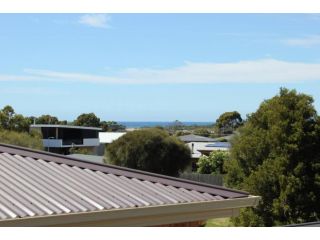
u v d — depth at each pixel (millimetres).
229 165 24047
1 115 50281
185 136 66188
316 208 21609
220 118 96688
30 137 45000
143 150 39562
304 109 22734
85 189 6969
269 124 23172
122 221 6422
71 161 8141
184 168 40594
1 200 5965
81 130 56469
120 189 7234
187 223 7336
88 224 6098
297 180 21469
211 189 7883
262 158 22938
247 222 22141
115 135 64562
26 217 5531
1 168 7184
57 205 6125
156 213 6641
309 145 22125
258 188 22047
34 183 6844
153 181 7910
